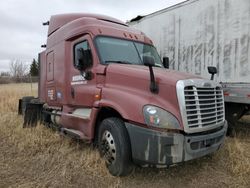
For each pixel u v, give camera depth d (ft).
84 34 19.92
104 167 16.49
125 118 14.93
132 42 20.52
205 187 15.15
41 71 28.84
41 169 16.90
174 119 14.28
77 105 20.25
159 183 15.48
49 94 25.43
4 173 16.37
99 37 19.15
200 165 17.67
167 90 14.73
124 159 15.14
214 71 18.74
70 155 18.76
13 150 20.31
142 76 15.69
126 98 15.43
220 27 22.91
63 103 22.27
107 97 16.70
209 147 15.60
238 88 21.68
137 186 15.10
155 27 29.22
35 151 19.74
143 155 14.34
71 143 20.77
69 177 15.74
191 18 25.31
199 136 14.83
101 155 16.96
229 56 22.30
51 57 24.93
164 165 14.25
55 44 23.94
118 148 15.26
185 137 14.29
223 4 22.62
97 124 17.84
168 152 14.05
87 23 20.06
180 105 14.32
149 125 14.16
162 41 28.45
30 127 25.45
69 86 21.35
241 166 16.92
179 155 14.20
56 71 23.68
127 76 16.37
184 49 26.08
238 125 26.55
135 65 17.94
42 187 14.61
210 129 15.56
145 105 14.55
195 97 14.78
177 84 14.48
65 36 22.08
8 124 27.71
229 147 19.52
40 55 29.43
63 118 21.83
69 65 21.45
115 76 16.97
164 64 21.93
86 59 18.98
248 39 20.97
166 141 13.92
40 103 27.71
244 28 21.21
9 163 17.92
